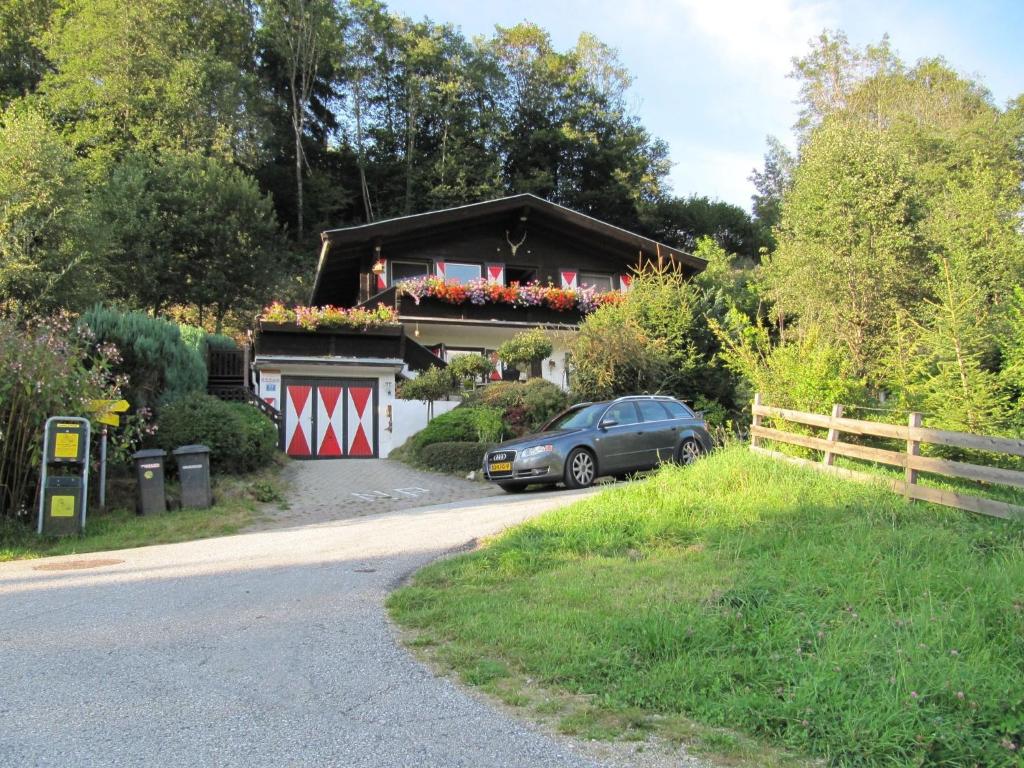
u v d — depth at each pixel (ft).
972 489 26.76
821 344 41.09
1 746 11.55
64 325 42.22
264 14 147.23
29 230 64.13
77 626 18.44
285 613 19.38
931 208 74.43
